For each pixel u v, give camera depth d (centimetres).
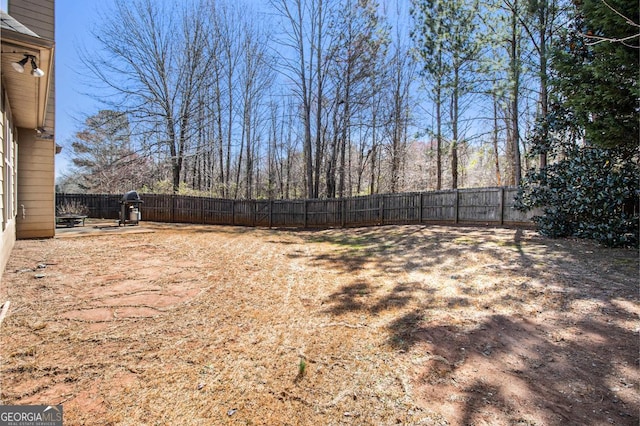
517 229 806
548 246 570
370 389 198
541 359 227
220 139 1992
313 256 619
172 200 1331
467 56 1120
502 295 355
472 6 1067
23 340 251
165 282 421
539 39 978
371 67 1532
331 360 232
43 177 709
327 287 410
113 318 300
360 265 530
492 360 228
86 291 374
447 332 274
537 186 717
